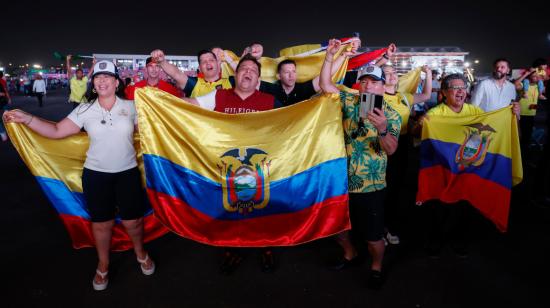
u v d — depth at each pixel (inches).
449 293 123.0
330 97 124.5
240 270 137.6
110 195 121.8
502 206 154.3
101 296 120.5
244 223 128.9
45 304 115.8
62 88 2082.9
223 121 125.3
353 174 122.6
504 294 122.6
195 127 125.6
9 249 152.0
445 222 158.4
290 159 126.5
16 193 223.6
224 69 222.5
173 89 189.2
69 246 155.0
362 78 123.0
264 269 136.3
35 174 130.0
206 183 127.3
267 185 127.1
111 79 117.7
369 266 140.7
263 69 217.6
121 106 121.3
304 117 125.3
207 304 117.0
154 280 130.4
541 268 139.3
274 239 129.2
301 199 127.5
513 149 155.3
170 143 125.9
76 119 118.7
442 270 137.7
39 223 178.5
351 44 193.8
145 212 141.8
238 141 126.0
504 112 154.1
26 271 135.0
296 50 233.6
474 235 168.9
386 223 161.5
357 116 122.7
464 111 156.8
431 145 153.3
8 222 179.8
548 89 210.4
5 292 121.8
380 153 122.3
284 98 167.3
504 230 154.3
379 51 222.5
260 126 125.9
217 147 126.0
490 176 154.7
